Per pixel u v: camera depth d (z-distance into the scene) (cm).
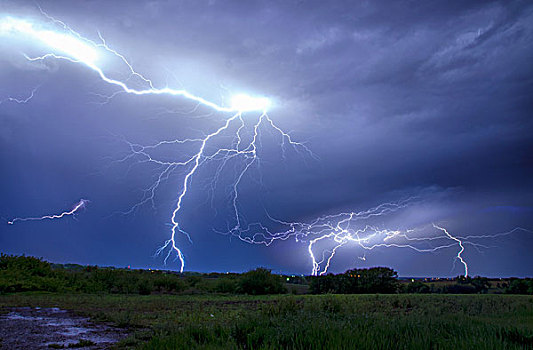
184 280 2966
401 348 457
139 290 2119
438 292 2864
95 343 625
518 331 572
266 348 464
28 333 694
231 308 1209
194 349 504
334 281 2562
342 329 546
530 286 2798
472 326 620
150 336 666
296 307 991
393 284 2514
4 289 1619
